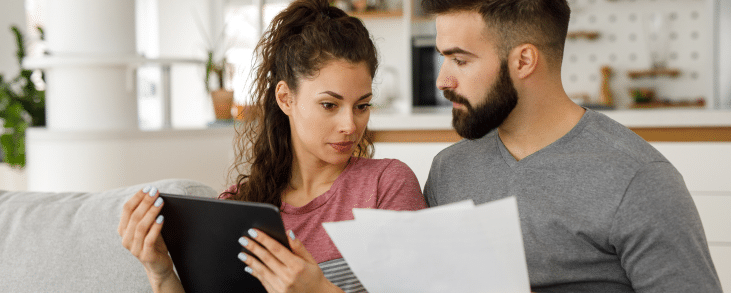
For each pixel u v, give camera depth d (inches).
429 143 90.6
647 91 162.2
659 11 164.7
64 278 48.5
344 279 41.2
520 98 40.7
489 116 40.6
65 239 50.0
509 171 42.3
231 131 111.3
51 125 103.5
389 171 44.1
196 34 196.5
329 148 41.1
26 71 131.0
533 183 40.9
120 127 101.3
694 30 163.2
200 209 34.2
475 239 27.6
